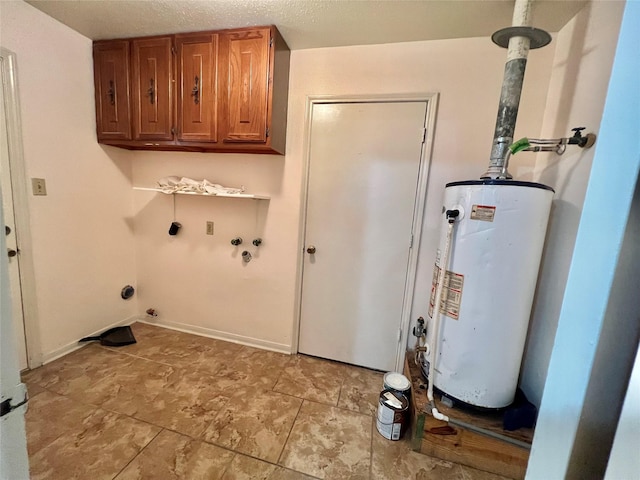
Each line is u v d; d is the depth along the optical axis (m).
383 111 1.91
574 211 1.35
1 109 1.67
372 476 1.32
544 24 1.57
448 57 1.79
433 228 1.94
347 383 1.99
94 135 2.17
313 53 1.98
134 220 2.58
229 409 1.68
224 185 2.29
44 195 1.91
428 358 1.60
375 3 1.49
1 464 0.45
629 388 0.31
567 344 0.39
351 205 2.06
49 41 1.82
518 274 1.31
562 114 1.52
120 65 2.03
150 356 2.18
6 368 0.44
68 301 2.12
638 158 0.32
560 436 0.39
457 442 1.40
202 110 1.94
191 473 1.28
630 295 0.32
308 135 2.05
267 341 2.40
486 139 1.79
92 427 1.49
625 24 0.34
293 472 1.32
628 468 0.30
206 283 2.48
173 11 1.68
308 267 2.21
